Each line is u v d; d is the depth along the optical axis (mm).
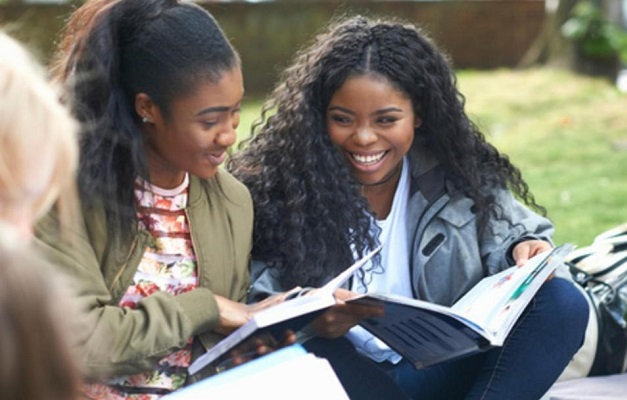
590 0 22156
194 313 4402
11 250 2061
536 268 4863
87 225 4406
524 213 5559
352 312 4773
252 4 21812
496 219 5410
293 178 5230
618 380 6199
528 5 23406
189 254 4656
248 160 5422
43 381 2062
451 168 5422
